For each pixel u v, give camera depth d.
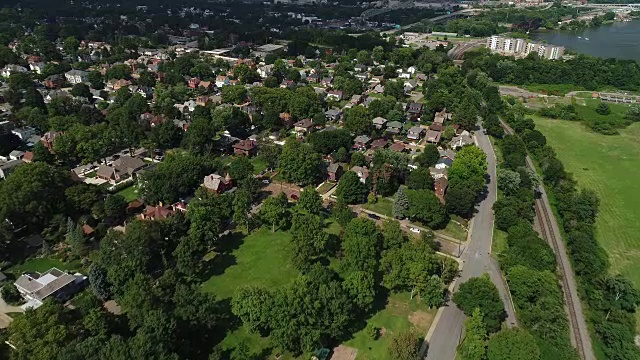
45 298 108.12
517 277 114.75
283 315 94.75
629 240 148.62
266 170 184.38
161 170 158.25
